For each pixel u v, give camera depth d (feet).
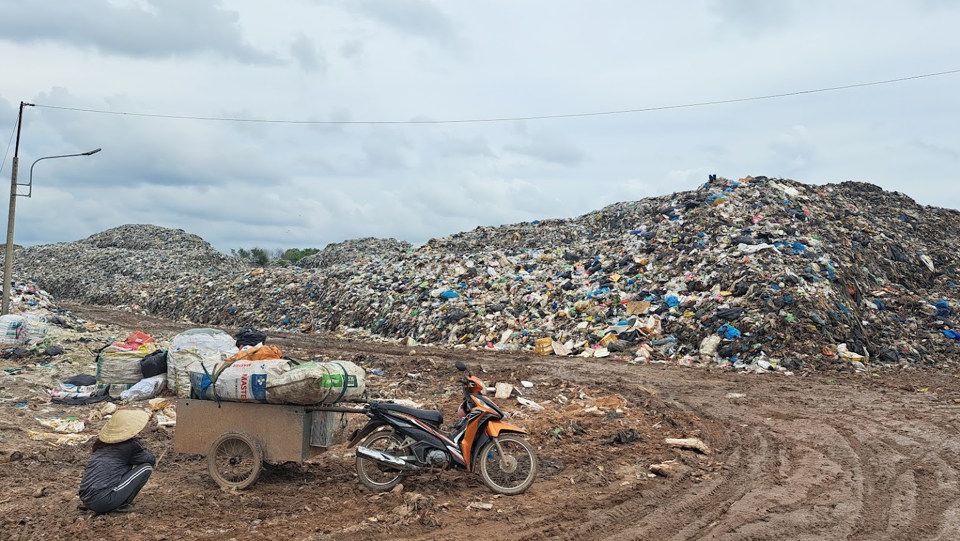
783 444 30.42
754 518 20.98
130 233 230.48
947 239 88.74
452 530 19.95
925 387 45.42
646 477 25.20
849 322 58.03
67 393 40.96
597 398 41.14
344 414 25.94
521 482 24.12
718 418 35.88
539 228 126.11
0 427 32.37
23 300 94.17
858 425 33.96
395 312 85.05
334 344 76.28
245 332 44.62
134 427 21.65
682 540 19.29
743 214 79.25
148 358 40.83
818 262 65.72
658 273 71.41
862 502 22.54
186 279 142.82
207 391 24.04
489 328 71.92
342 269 114.11
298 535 19.42
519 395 42.19
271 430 23.71
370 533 19.62
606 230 111.14
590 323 66.08
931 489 23.93
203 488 23.95
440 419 24.57
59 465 27.07
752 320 57.26
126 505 21.54
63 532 19.63
